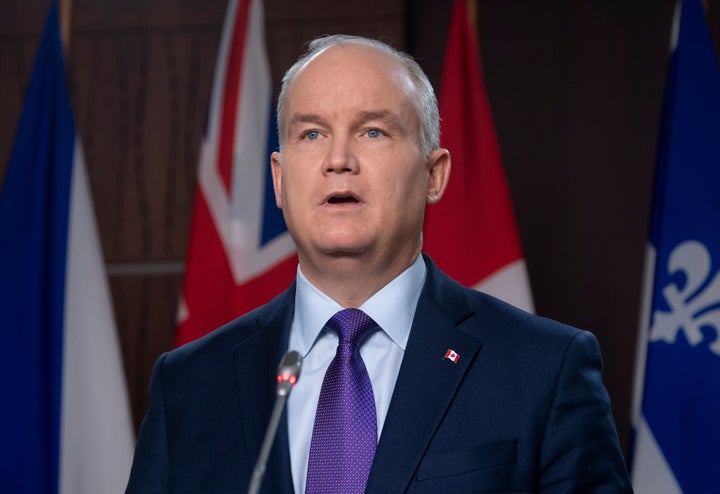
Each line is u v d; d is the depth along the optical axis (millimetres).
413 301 4457
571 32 9086
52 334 8141
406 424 4031
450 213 8055
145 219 9320
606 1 9070
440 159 4707
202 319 8148
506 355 4223
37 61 8531
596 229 8906
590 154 8969
